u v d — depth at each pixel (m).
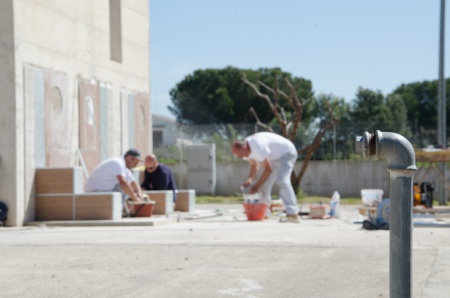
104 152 18.94
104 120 18.98
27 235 12.05
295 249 9.53
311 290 6.69
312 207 15.30
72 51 17.31
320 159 29.50
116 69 19.83
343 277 7.36
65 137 16.81
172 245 10.14
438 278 7.12
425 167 26.78
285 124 28.12
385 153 3.33
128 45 20.69
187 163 29.44
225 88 56.88
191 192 18.33
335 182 29.12
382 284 6.95
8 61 14.80
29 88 15.24
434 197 27.00
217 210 18.98
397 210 3.28
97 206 14.95
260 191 14.98
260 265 8.22
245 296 6.45
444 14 24.91
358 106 52.19
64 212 15.11
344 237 10.84
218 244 10.13
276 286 6.91
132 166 15.87
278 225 13.25
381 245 9.79
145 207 15.52
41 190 15.25
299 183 28.22
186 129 30.59
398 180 3.29
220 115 56.97
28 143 15.16
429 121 61.94
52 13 16.36
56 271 7.94
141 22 21.53
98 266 8.27
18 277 7.55
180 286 6.95
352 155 29.16
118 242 10.57
